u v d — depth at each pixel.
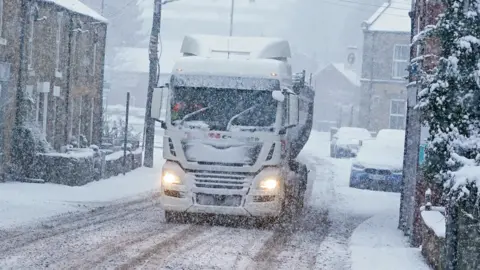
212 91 21.02
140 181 36.50
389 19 76.25
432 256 15.09
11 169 32.25
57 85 40.03
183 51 23.09
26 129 32.78
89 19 44.94
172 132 20.86
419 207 18.78
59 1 40.69
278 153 20.86
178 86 21.14
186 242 17.94
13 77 32.75
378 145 39.12
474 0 12.67
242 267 15.07
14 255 15.07
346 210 27.94
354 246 18.41
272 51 22.66
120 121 55.97
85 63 45.06
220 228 21.00
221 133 20.67
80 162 32.47
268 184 20.62
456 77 12.55
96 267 14.12
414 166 20.20
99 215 22.67
